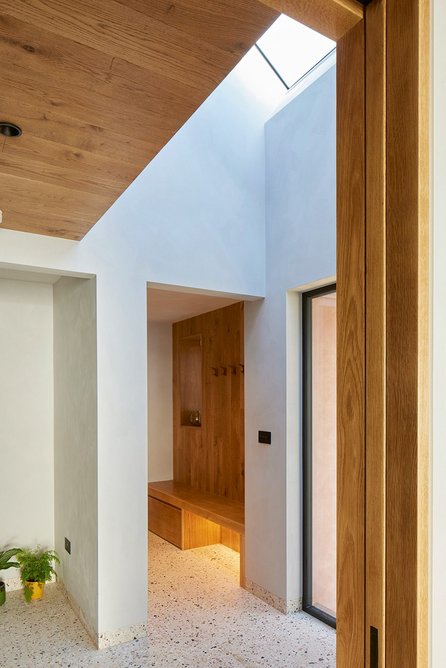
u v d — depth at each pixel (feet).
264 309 10.95
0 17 3.38
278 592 10.26
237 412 14.06
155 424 17.88
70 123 4.77
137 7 3.33
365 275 2.60
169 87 4.26
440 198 2.45
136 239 9.41
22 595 10.85
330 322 9.94
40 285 12.01
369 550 2.50
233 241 10.62
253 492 11.07
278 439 10.34
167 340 18.35
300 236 9.96
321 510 9.97
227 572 12.58
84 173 5.87
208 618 9.92
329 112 9.32
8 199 6.72
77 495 9.91
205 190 10.31
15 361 11.62
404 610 2.32
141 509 9.20
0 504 11.25
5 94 4.28
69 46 3.71
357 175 2.67
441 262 2.44
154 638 9.11
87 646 8.77
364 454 2.57
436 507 2.37
